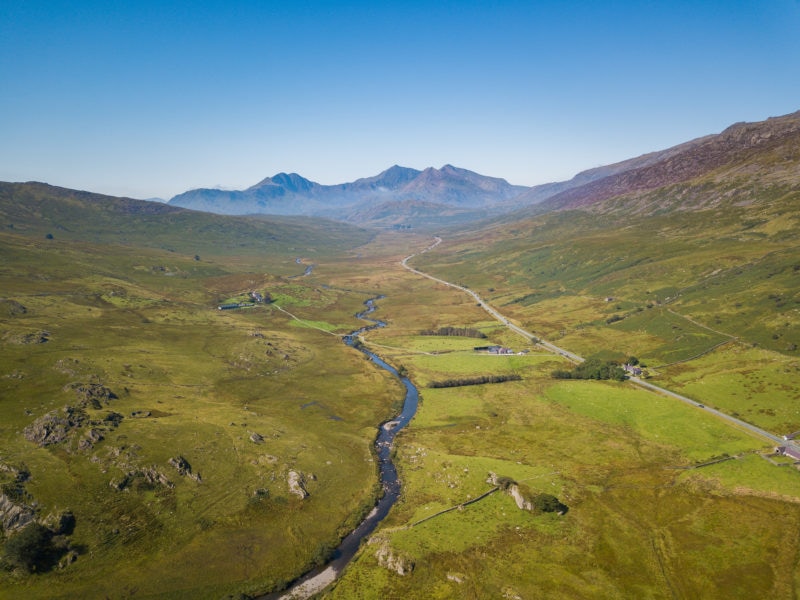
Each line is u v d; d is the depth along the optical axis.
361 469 158.25
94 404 163.88
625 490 142.88
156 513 123.75
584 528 124.88
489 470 152.50
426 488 146.38
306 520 130.00
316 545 120.75
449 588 104.06
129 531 117.06
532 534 122.25
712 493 138.50
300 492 139.38
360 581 106.56
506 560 112.69
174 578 107.31
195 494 132.38
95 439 140.38
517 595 101.94
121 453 137.25
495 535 121.62
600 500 137.88
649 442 172.12
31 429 140.00
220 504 131.00
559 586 104.81
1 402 160.88
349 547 121.12
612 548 117.31
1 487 115.50
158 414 169.25
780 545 115.94
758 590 103.00
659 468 154.75
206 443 152.88
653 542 119.69
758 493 135.88
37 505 115.44
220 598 102.88
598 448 170.12
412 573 108.38
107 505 121.81
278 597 104.00
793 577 105.75
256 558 115.50
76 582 102.50
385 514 134.25
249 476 143.38
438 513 131.12
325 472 153.00
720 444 163.12
